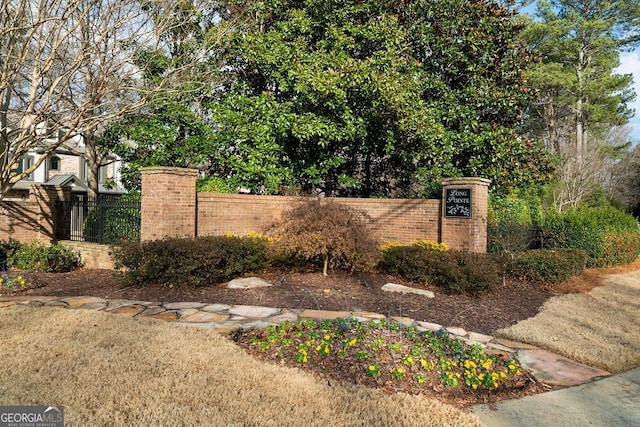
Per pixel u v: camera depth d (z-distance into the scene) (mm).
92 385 3422
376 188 14961
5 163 9320
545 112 29969
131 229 9602
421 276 8266
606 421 3484
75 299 6680
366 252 8070
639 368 4816
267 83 13555
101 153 13297
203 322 5465
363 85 11641
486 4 13938
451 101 13023
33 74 8992
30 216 10844
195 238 8273
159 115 11734
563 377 4418
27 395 3223
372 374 3904
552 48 27922
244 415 3074
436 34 13406
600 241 12312
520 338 5539
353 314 6047
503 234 10133
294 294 7133
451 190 9961
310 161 13250
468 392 3889
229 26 11555
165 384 3488
